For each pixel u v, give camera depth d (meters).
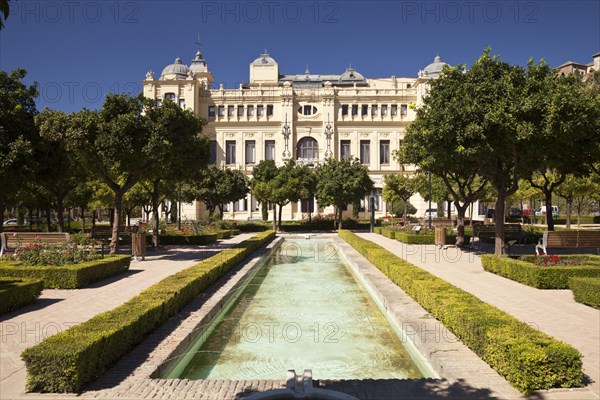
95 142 15.48
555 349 5.13
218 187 42.03
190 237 25.27
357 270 15.66
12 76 17.38
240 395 5.03
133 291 11.05
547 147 13.95
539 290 10.86
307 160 54.75
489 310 7.04
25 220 58.88
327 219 45.75
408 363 6.86
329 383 5.38
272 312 10.06
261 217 55.16
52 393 5.04
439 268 14.84
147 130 16.08
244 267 15.48
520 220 49.03
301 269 17.42
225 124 56.47
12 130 16.39
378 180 55.81
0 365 5.95
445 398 4.91
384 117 56.69
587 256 12.74
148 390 5.15
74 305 9.47
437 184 39.88
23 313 8.76
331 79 69.50
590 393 4.93
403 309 8.85
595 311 8.73
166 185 29.77
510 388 5.14
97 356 5.52
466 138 14.24
